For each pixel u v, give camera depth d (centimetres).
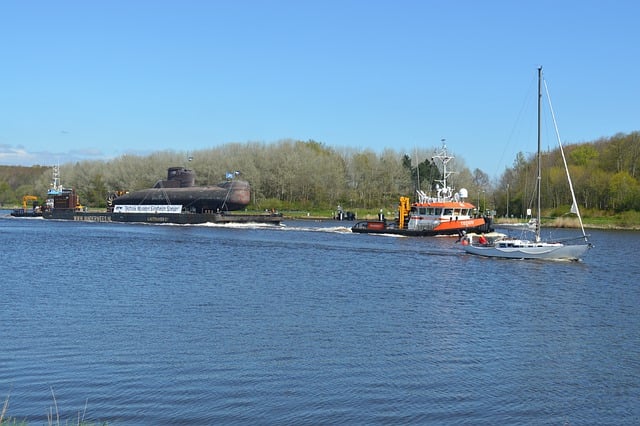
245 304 4262
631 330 3644
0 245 8750
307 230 12319
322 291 4856
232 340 3272
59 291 4744
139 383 2586
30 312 3928
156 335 3356
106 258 7125
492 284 5350
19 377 2644
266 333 3428
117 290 4806
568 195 15738
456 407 2391
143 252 7862
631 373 2827
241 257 7319
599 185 15275
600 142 18375
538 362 2970
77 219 16300
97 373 2703
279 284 5194
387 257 7394
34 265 6406
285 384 2597
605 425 2262
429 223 10681
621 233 12638
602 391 2592
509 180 18250
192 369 2773
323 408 2353
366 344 3234
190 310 4034
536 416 2327
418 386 2603
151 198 15062
